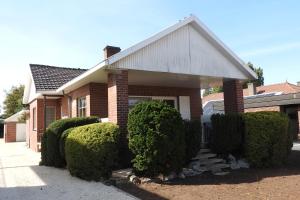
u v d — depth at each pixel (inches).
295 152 698.2
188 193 357.1
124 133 471.8
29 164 631.2
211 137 557.3
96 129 439.8
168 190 372.8
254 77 630.5
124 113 478.3
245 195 343.6
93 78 576.7
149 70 502.9
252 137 523.8
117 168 456.1
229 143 528.4
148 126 413.7
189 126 491.2
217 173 475.2
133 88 683.4
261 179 428.1
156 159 411.8
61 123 556.7
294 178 427.8
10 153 896.3
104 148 425.4
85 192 362.9
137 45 484.1
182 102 751.1
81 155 437.4
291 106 1035.3
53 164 572.7
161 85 708.0
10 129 1644.9
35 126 943.0
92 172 426.6
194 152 492.7
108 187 387.5
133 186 395.2
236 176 453.7
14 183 431.8
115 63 472.7
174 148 422.9
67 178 453.1
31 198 344.2
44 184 416.2
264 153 518.3
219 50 591.8
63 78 883.4
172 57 530.6
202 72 564.4
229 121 530.9
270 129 524.1
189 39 556.1
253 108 1068.5
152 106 419.5
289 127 562.3
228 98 634.2
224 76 593.9
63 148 522.3
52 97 845.8
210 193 355.6
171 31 521.0
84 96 663.1
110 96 491.8
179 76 579.5
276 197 331.9
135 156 437.4
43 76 871.7
